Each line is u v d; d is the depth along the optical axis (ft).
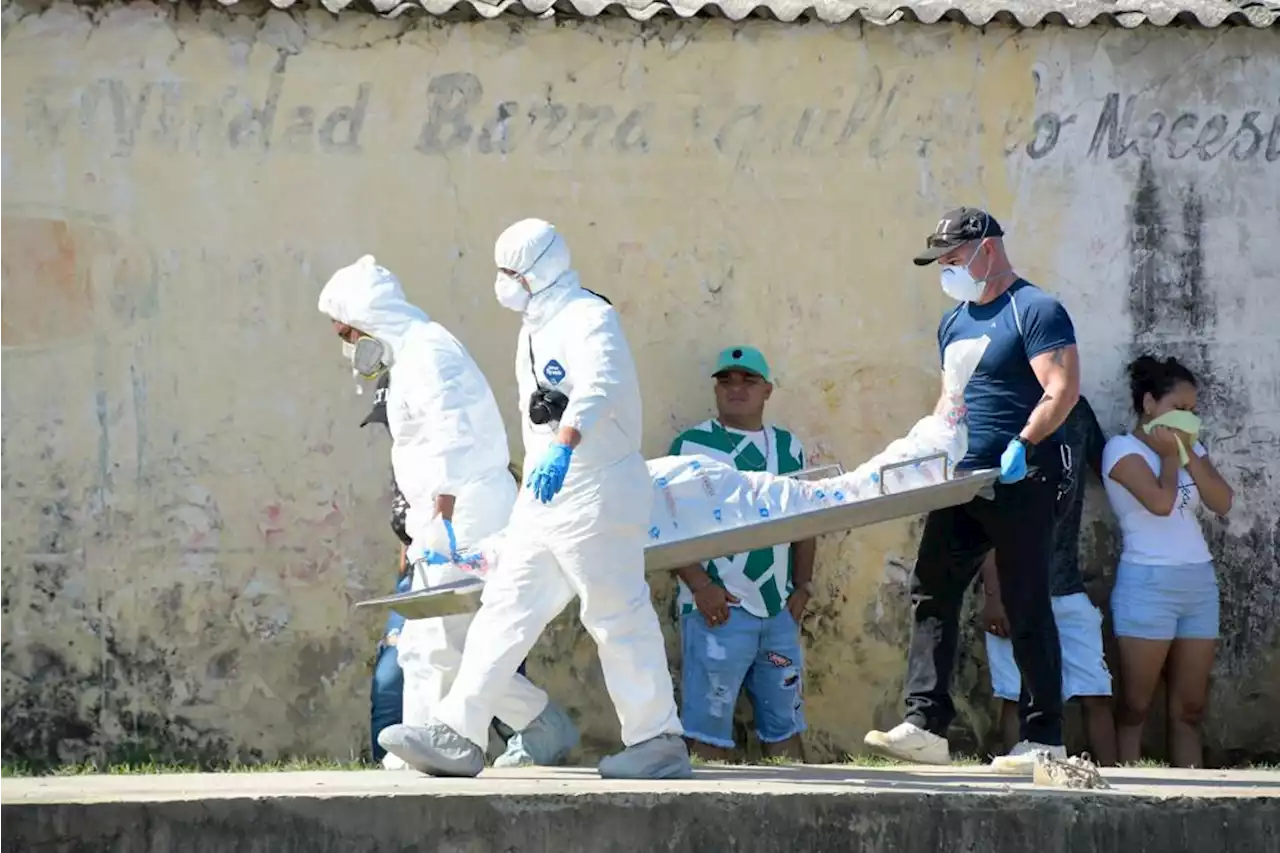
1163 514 96.58
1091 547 100.01
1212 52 101.55
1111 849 72.28
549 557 73.56
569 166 97.04
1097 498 100.22
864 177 99.35
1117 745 98.17
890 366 99.45
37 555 92.58
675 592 96.73
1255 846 73.51
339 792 66.95
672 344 97.76
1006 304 81.97
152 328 93.86
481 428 82.07
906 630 99.09
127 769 90.12
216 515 94.12
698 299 98.02
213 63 94.27
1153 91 101.24
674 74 97.76
